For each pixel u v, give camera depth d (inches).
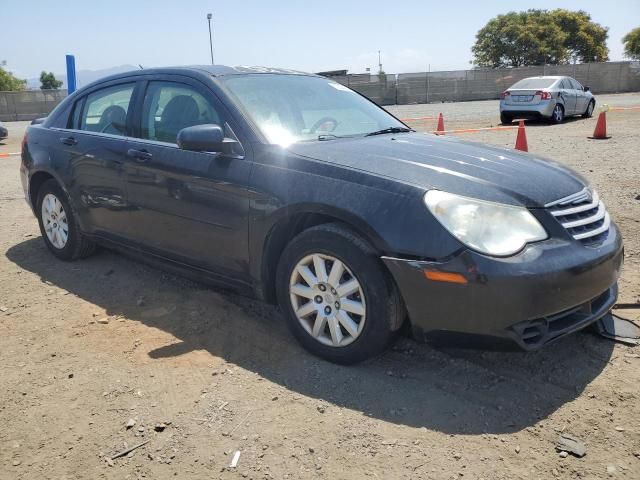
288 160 134.2
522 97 687.1
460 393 119.5
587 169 349.7
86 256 205.8
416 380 124.5
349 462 99.3
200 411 114.4
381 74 1373.0
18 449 104.9
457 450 102.0
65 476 97.7
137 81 176.6
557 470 97.0
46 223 208.1
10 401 119.6
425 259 112.7
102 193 178.1
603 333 141.1
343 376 125.8
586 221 124.3
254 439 105.7
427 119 825.5
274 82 166.4
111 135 178.2
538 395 118.4
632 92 1531.7
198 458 101.0
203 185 146.6
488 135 574.9
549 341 115.8
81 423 111.8
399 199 117.3
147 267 196.5
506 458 100.0
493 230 112.2
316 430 107.9
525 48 2383.1
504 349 113.3
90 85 196.2
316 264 128.3
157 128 165.2
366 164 127.1
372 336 121.7
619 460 99.0
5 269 198.8
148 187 161.3
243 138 142.9
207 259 151.7
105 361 135.1
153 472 98.0
